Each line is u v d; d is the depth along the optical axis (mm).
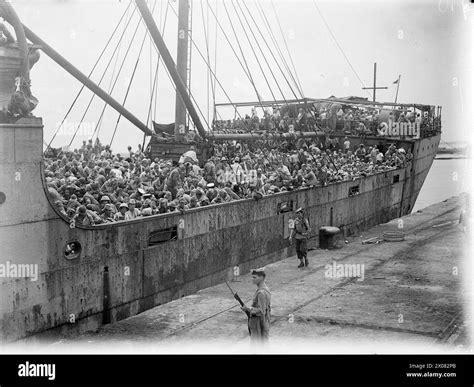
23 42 11328
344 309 14234
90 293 12484
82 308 12320
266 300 10039
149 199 15070
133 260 13602
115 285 13117
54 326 11719
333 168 27109
